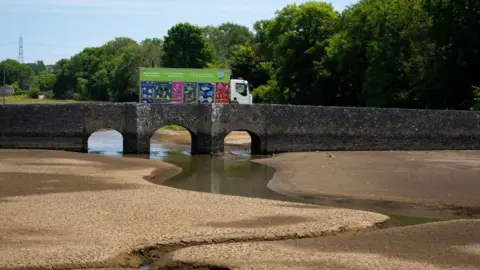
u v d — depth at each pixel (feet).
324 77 256.93
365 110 163.94
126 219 62.95
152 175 107.14
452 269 46.80
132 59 395.14
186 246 53.98
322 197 86.53
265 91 294.25
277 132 158.30
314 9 277.64
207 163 135.85
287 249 52.47
